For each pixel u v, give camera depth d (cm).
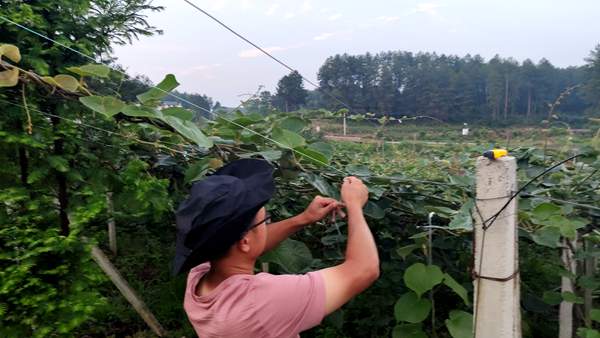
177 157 305
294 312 126
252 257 141
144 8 273
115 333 367
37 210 240
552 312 336
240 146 267
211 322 131
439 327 337
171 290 413
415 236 232
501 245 179
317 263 313
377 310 346
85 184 265
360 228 146
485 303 184
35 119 234
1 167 237
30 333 234
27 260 227
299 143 239
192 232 128
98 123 263
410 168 402
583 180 294
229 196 129
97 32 264
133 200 276
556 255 363
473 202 208
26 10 225
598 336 224
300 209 323
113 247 482
